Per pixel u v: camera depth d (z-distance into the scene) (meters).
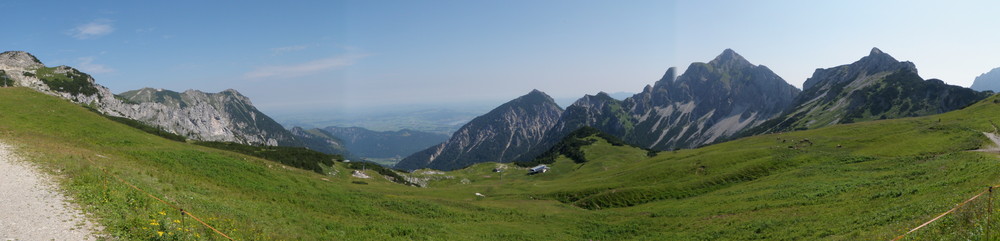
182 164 53.69
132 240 20.30
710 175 113.19
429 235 44.66
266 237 28.92
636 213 72.69
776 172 105.81
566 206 87.56
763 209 58.31
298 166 107.62
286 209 43.50
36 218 20.88
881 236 27.66
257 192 50.16
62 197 24.80
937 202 33.62
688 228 54.06
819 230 37.34
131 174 37.12
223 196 41.19
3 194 24.02
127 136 69.94
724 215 59.09
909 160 87.88
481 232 52.03
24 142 41.94
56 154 37.72
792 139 157.25
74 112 77.50
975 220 23.95
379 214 53.38
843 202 50.31
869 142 124.25
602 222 65.56
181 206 29.78
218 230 26.22
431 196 83.19
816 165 103.44
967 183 40.47
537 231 57.44
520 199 95.25
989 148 93.81
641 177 121.69
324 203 52.84
